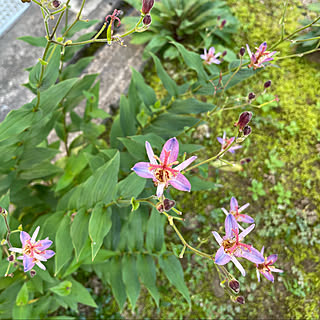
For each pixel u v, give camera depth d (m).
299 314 0.58
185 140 0.64
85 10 0.48
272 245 0.60
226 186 0.63
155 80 0.69
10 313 0.40
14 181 0.43
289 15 0.70
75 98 0.45
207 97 0.68
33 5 0.41
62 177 0.46
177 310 0.56
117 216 0.41
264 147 0.66
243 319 0.56
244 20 0.73
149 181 0.36
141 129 0.45
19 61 0.43
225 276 0.27
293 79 0.72
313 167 0.66
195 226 0.60
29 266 0.27
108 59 0.65
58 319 0.42
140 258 0.40
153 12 0.69
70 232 0.34
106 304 0.55
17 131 0.31
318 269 0.60
